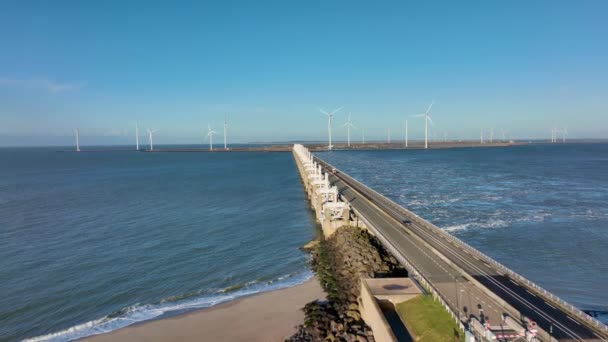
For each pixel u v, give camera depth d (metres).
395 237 39.78
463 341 21.27
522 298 24.66
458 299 24.81
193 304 35.22
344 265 40.12
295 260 46.69
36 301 36.06
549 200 77.81
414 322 24.69
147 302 35.81
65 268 44.22
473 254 33.78
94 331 30.77
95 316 33.28
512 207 71.31
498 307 23.59
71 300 36.28
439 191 89.38
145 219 68.19
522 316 22.28
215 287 39.12
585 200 77.50
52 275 42.16
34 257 47.94
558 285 38.22
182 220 67.25
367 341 26.16
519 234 54.03
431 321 23.97
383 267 37.94
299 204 81.38
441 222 60.62
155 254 49.09
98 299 36.47
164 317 32.78
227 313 33.16
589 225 58.22
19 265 45.16
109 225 63.97
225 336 29.44
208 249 51.12
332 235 50.81
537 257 45.50
